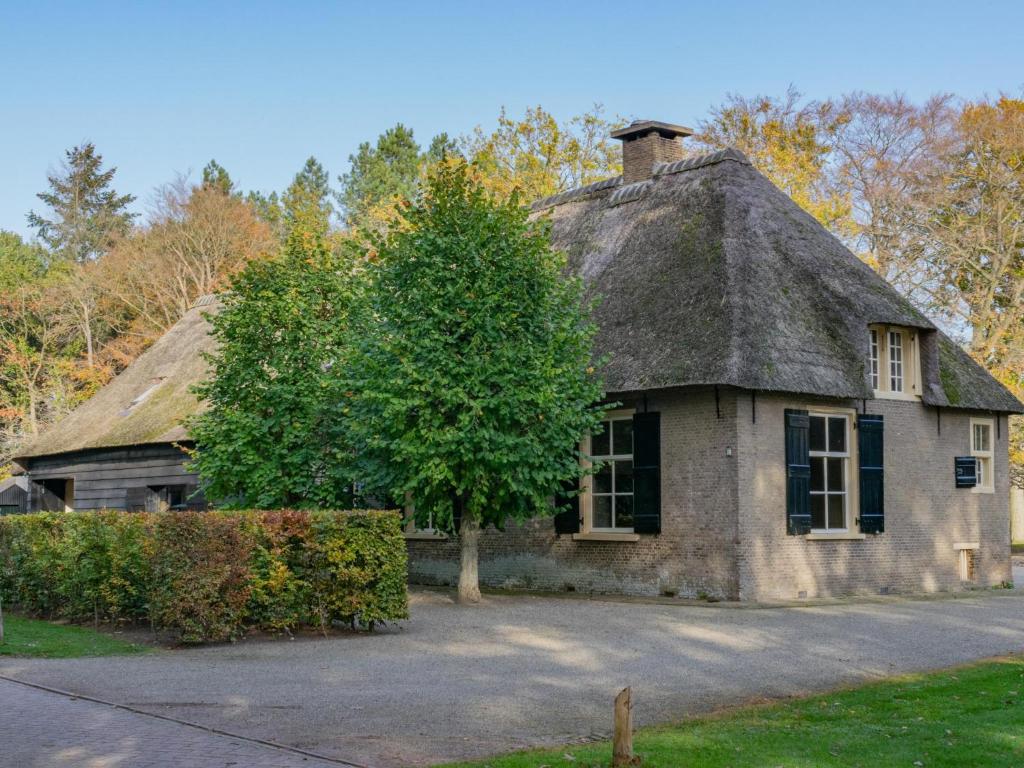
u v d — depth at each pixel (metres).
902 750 7.86
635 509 19.52
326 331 19.91
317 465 19.59
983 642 13.62
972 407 21.88
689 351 18.48
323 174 63.84
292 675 10.90
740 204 21.14
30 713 8.95
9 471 42.72
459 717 8.97
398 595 14.30
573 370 17.50
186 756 7.52
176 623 13.22
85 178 56.31
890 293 21.36
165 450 26.61
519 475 16.75
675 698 9.94
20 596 16.95
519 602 18.23
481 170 38.59
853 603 18.17
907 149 37.16
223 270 47.66
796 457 18.94
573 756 7.58
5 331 46.97
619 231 22.94
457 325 17.09
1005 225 36.25
